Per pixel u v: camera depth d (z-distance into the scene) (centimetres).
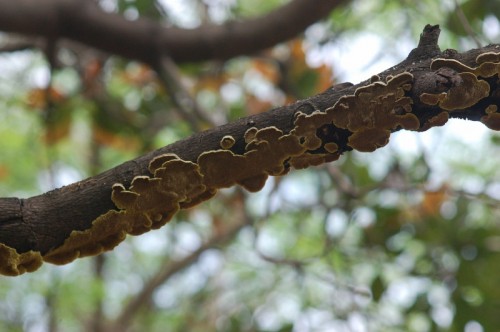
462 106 202
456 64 202
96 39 502
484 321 505
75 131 718
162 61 512
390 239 546
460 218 539
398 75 202
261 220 546
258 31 496
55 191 211
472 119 209
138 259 841
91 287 680
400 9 602
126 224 211
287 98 571
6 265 206
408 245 555
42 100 609
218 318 779
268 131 207
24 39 580
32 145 712
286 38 502
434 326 514
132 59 517
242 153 209
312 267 627
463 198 533
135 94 626
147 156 212
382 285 517
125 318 742
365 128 205
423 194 535
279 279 716
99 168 672
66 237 209
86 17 491
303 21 489
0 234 204
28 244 207
